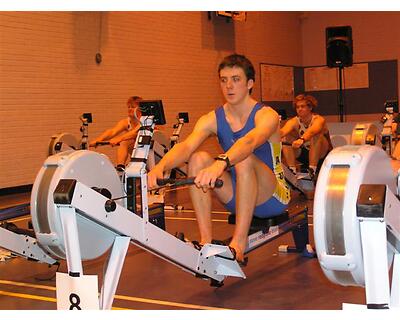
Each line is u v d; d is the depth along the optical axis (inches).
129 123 267.6
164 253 115.1
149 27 390.0
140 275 155.5
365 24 527.8
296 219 161.9
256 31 498.3
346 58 406.6
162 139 258.8
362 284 90.2
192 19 426.9
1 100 303.4
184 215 244.1
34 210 110.6
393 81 520.1
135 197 113.0
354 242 83.8
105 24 358.9
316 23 551.2
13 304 133.5
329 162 87.4
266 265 160.7
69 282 97.9
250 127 134.6
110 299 105.7
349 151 88.1
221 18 454.6
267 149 140.9
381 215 76.9
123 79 371.6
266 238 142.4
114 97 365.4
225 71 134.6
